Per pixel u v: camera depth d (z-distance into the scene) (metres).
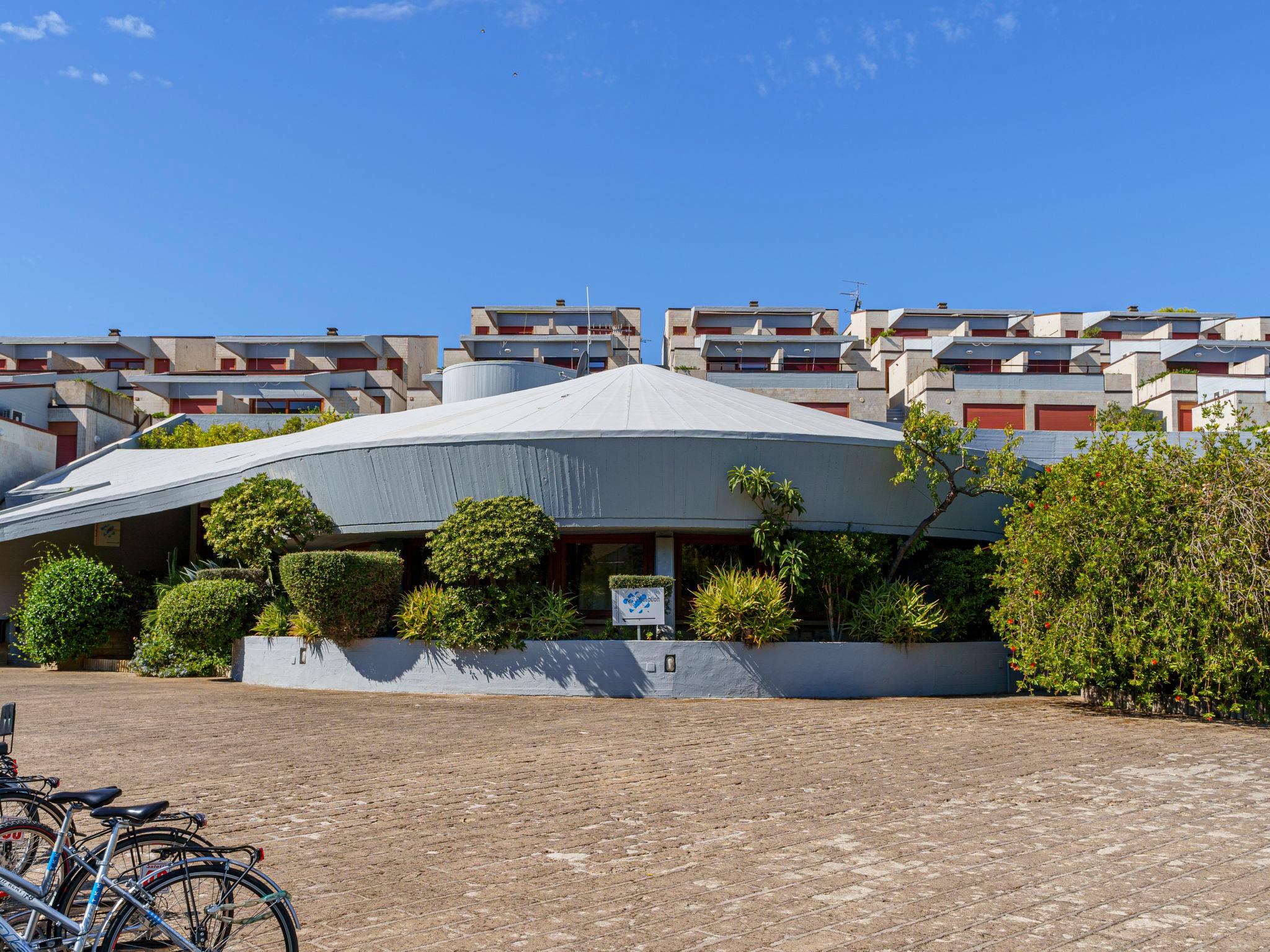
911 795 8.97
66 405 33.75
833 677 16.89
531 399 22.67
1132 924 5.58
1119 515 13.77
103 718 13.79
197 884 4.40
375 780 9.65
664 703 15.68
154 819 4.48
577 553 19.91
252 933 4.63
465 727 13.03
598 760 10.68
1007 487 17.44
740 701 16.08
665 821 8.06
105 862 4.41
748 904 5.96
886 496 19.33
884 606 17.66
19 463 29.97
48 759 10.58
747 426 19.27
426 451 18.84
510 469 18.50
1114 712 14.68
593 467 18.28
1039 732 12.64
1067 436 40.22
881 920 5.66
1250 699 13.76
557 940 5.39
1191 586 12.99
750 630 16.66
